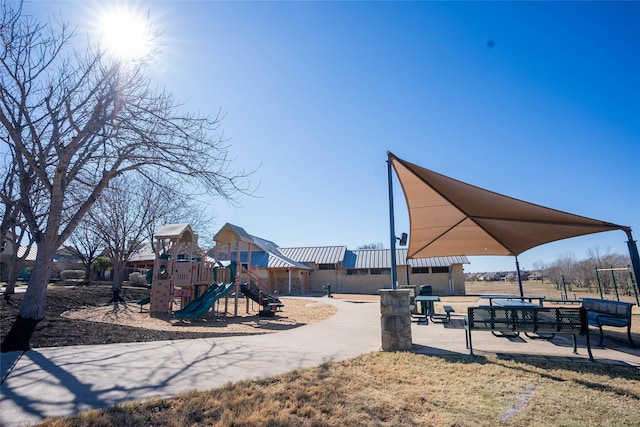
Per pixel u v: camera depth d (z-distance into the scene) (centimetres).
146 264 3262
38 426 311
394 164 719
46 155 858
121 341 700
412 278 3269
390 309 672
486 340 762
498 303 914
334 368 523
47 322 773
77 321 849
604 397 420
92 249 2530
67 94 822
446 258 3166
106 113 871
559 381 477
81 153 927
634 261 580
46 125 914
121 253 2073
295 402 389
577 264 3372
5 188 1090
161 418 339
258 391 415
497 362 570
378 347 688
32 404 363
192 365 525
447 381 476
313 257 3631
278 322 1220
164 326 1066
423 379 482
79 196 1280
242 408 365
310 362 558
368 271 3478
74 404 365
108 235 1978
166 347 654
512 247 1123
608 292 2695
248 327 1080
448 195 752
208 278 1530
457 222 944
